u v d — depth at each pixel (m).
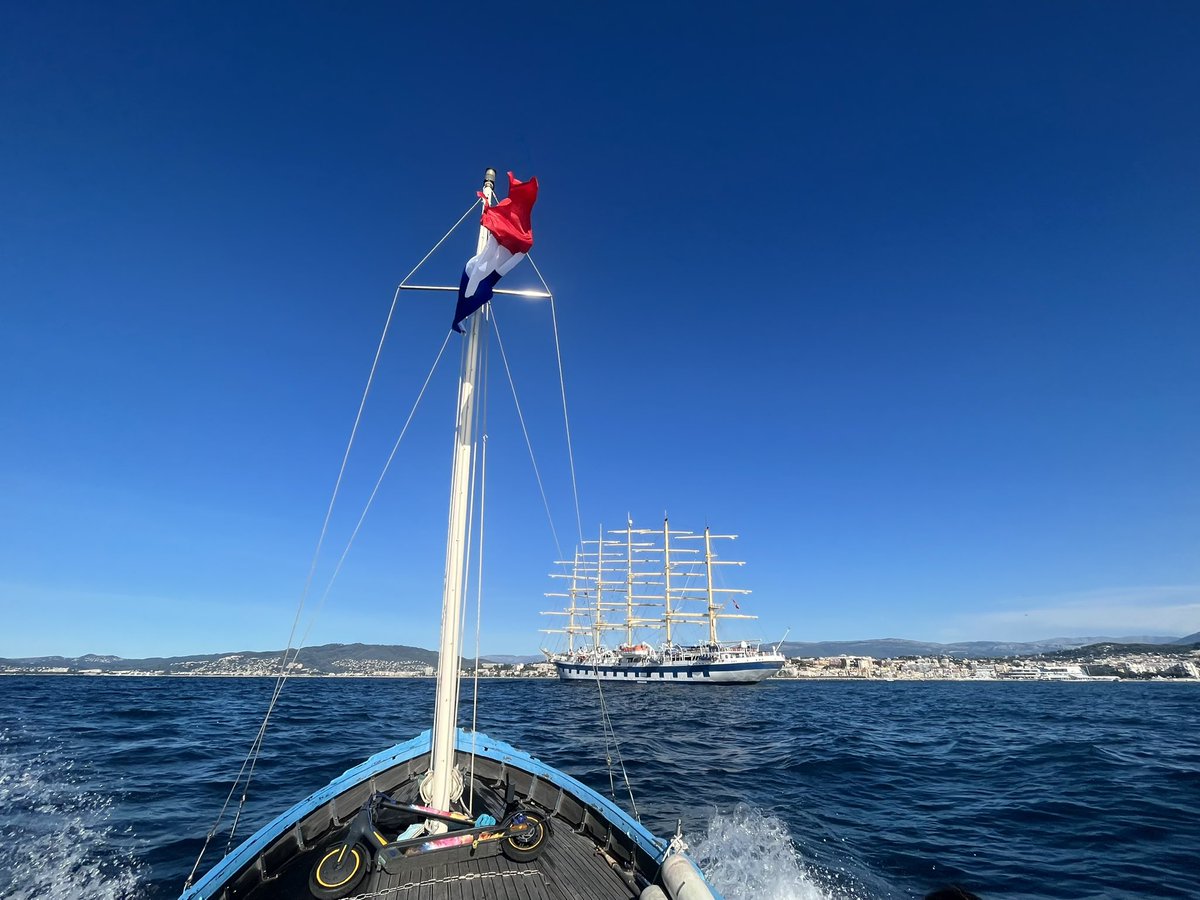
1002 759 21.11
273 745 20.72
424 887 6.06
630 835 7.35
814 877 10.06
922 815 13.90
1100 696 70.44
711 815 13.52
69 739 21.78
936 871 10.43
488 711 39.81
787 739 27.06
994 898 9.30
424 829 6.72
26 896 8.59
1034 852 11.33
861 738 27.39
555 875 6.50
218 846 10.55
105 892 8.76
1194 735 27.38
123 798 13.54
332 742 21.48
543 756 20.58
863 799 15.40
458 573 7.08
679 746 24.28
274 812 12.51
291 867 7.32
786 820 13.27
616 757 20.69
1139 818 13.37
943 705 52.84
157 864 9.77
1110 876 10.16
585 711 44.19
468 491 7.23
